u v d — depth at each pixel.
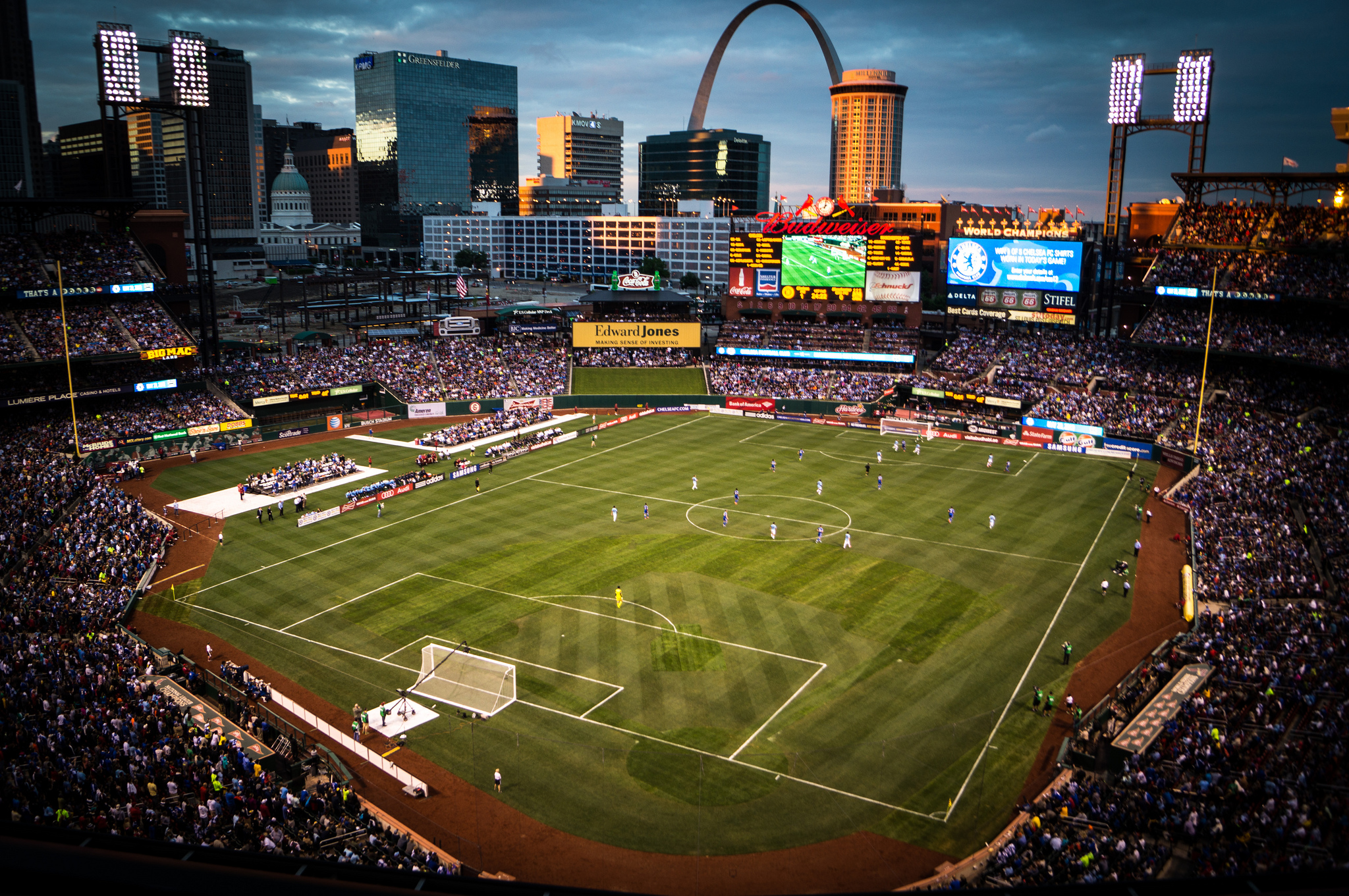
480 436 117.62
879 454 110.00
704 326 182.00
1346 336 106.12
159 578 71.00
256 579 70.62
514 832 41.34
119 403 112.38
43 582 65.94
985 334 141.50
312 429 120.81
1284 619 57.06
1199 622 59.19
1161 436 107.62
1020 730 49.28
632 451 112.56
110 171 120.62
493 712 51.28
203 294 123.69
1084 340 133.25
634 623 62.28
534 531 81.25
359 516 86.00
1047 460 108.25
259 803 40.25
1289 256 115.69
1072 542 79.06
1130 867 35.28
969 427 121.81
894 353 140.88
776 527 81.81
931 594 67.19
